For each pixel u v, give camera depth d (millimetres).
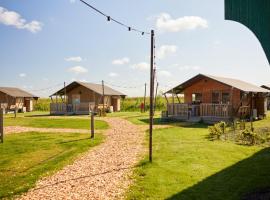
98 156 13242
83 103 44938
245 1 6164
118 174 10203
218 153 13328
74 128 25188
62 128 25219
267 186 8461
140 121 31531
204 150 14062
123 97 55188
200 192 8227
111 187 8836
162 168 10789
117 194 8227
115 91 53156
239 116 28797
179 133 20812
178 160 12039
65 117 38469
